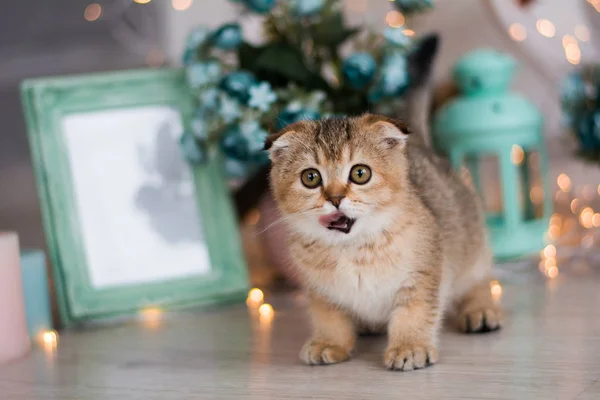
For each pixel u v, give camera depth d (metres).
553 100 1.17
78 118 1.02
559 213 1.18
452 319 0.91
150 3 1.29
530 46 1.16
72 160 1.01
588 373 0.75
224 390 0.77
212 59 1.04
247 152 1.01
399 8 1.07
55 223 0.99
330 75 1.17
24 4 1.38
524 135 1.06
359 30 1.06
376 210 0.79
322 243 0.81
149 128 1.04
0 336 0.87
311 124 0.81
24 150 1.45
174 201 1.03
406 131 0.79
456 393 0.73
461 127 1.05
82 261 0.99
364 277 0.81
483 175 1.18
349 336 0.83
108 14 1.33
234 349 0.87
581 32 1.15
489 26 1.16
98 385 0.80
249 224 1.12
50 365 0.86
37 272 0.94
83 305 0.98
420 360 0.78
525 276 1.04
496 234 1.07
